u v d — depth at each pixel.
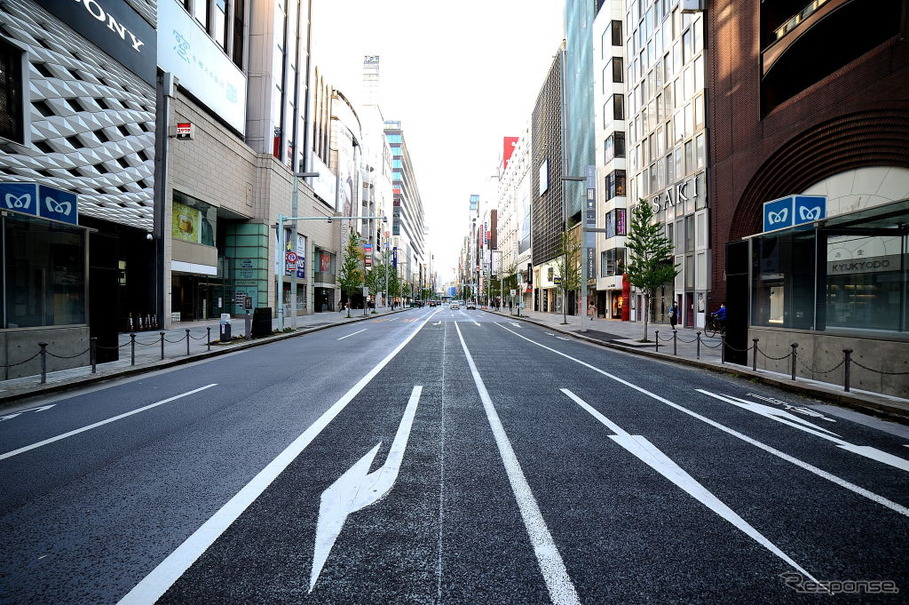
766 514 3.95
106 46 20.42
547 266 67.94
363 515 3.88
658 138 32.69
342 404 8.12
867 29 16.70
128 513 3.93
